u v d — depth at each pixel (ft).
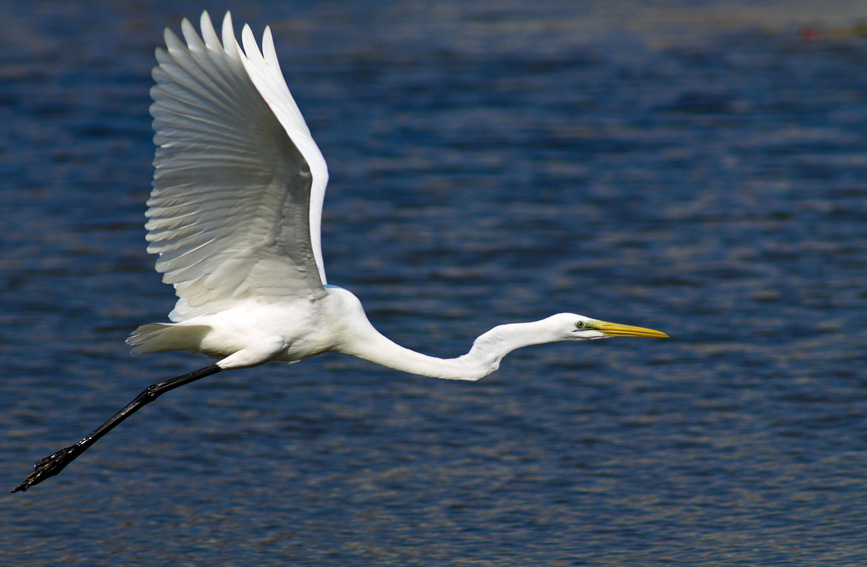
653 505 36.42
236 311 29.22
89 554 33.86
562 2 137.49
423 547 34.06
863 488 37.14
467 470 39.11
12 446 40.68
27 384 46.16
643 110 91.04
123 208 70.38
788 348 49.21
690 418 42.75
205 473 39.22
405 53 110.32
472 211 69.72
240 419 43.70
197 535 35.01
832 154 79.56
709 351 49.24
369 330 30.78
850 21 120.67
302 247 27.76
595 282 57.77
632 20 125.49
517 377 47.65
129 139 84.99
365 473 39.06
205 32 23.56
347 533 35.01
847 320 52.29
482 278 58.70
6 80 100.22
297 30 121.08
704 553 33.37
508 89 97.50
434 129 86.69
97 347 50.21
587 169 77.77
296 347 29.94
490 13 130.41
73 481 38.68
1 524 35.68
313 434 42.24
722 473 38.37
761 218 67.51
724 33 117.70
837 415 42.55
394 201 71.82
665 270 59.26
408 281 58.39
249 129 24.58
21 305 55.01
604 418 43.04
